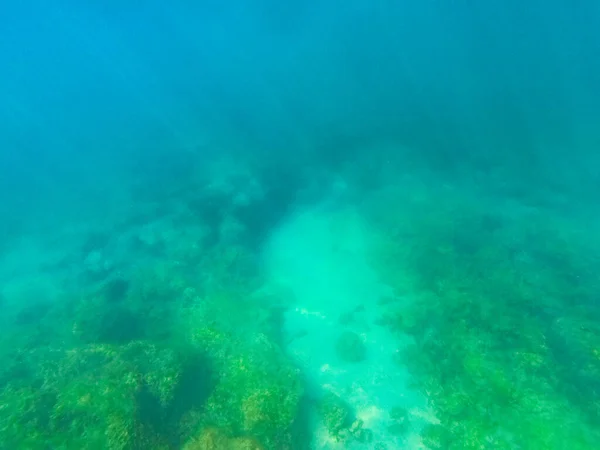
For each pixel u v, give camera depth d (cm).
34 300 1609
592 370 976
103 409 910
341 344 1214
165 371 1045
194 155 2792
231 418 989
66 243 2031
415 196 1825
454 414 983
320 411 1039
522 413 932
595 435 861
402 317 1255
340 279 1463
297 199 1967
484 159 2016
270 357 1144
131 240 1900
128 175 2773
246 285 1487
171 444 926
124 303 1437
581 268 1314
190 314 1348
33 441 844
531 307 1182
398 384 1096
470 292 1270
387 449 962
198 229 1845
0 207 2656
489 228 1560
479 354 1070
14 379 1085
